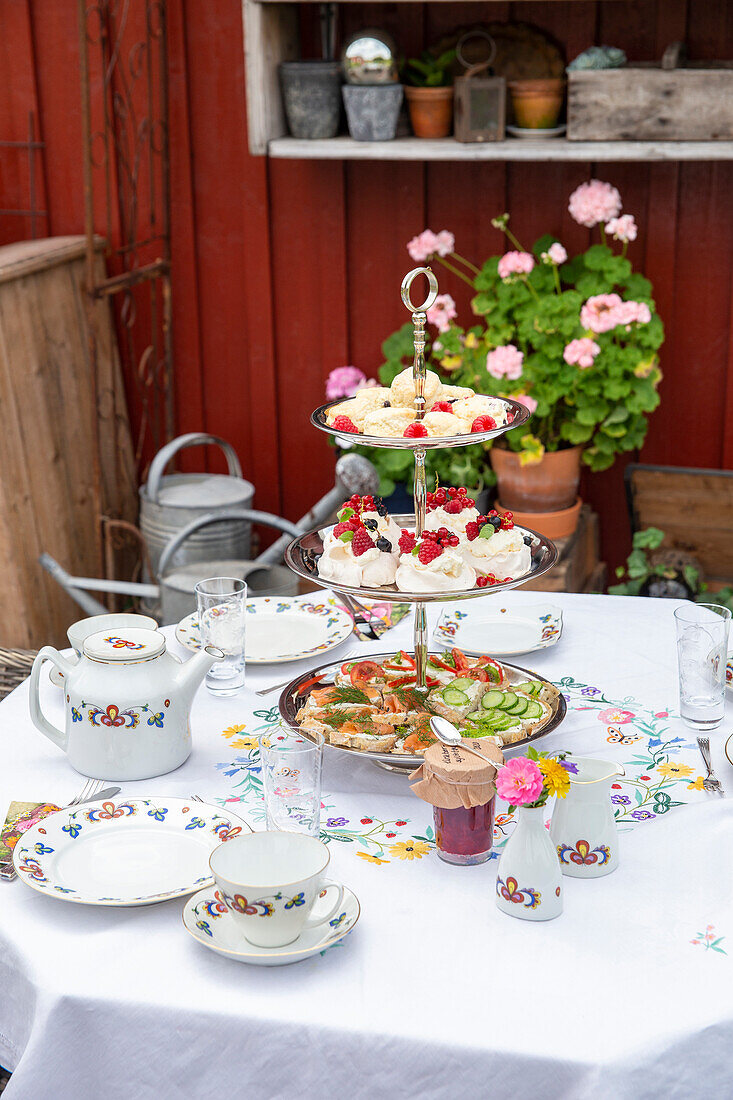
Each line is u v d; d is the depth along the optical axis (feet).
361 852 3.98
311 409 10.66
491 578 4.38
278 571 7.49
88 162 9.11
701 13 8.84
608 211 8.75
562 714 4.66
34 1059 3.27
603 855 3.79
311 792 3.95
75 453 10.14
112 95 9.92
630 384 8.91
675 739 4.74
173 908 3.70
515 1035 3.09
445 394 4.66
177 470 11.00
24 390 9.39
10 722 5.03
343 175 9.87
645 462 9.90
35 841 3.98
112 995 3.27
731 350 9.44
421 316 4.42
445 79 9.34
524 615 6.02
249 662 5.49
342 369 9.94
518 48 9.23
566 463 9.06
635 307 8.58
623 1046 3.06
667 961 3.37
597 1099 2.99
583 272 9.35
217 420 10.89
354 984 3.30
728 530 9.26
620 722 4.89
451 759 3.84
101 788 4.44
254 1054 3.20
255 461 10.93
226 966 3.39
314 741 4.15
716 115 8.21
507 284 9.19
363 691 4.77
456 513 4.59
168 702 4.49
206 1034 3.22
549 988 3.27
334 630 5.88
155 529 9.40
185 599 7.62
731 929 3.51
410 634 5.86
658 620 6.05
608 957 3.40
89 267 9.32
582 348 8.58
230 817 4.10
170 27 9.84
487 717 4.53
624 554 10.22
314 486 10.88
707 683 4.72
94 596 10.18
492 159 8.80
